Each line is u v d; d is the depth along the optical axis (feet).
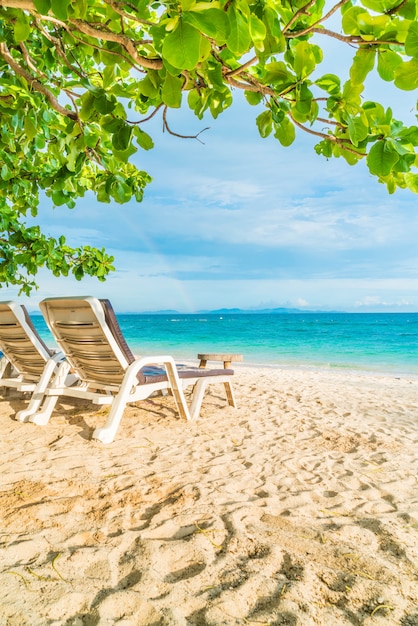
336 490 10.13
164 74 6.76
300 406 20.77
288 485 10.28
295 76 6.34
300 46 6.05
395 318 266.57
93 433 12.42
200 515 8.30
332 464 12.02
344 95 6.33
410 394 27.96
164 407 17.65
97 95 8.23
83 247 22.04
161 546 7.06
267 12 5.71
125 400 13.07
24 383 16.08
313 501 9.42
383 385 35.04
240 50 5.27
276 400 22.03
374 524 8.32
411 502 9.62
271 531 7.85
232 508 8.70
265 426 16.14
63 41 8.86
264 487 10.07
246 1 4.99
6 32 9.21
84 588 5.96
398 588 6.23
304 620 5.48
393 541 7.63
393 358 75.87
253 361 68.74
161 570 6.48
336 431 15.92
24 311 15.51
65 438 12.85
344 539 7.66
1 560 6.50
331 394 25.50
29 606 5.52
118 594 5.77
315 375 42.55
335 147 7.45
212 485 9.90
